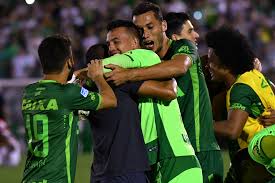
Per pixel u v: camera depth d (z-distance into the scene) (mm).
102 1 71000
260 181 17906
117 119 16609
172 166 17125
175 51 18250
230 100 18500
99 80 16469
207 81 20219
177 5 68250
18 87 54344
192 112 18641
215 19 67312
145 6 18531
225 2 68562
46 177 15828
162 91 16844
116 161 16484
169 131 17219
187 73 18672
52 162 15898
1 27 68188
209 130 18719
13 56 61156
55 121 15984
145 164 16672
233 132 18078
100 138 16750
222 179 18906
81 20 68938
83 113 16828
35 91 16188
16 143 47594
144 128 17125
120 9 70000
